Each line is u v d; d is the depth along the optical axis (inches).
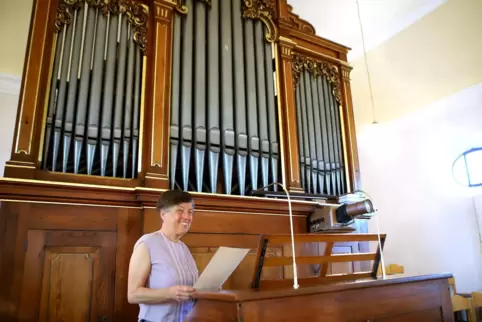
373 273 110.7
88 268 113.3
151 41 147.9
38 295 105.1
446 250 210.1
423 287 106.3
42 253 108.3
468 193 203.6
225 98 156.6
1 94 206.8
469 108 207.2
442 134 218.7
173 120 142.9
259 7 184.1
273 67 180.2
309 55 196.4
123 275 117.4
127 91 139.2
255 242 142.3
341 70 204.2
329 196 165.8
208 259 131.0
